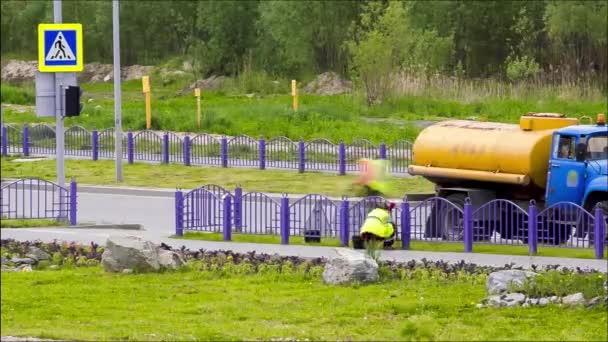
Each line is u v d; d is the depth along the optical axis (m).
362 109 143.62
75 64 67.62
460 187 62.66
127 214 73.19
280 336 36.91
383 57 147.50
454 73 172.00
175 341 36.09
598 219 52.91
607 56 167.12
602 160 57.56
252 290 45.25
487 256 54.06
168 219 70.81
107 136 108.81
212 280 47.97
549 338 36.31
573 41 170.75
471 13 190.12
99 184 89.00
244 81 187.00
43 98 68.62
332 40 191.88
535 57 180.00
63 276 48.59
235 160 100.38
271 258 51.78
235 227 62.56
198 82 198.00
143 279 48.03
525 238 58.78
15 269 51.31
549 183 59.03
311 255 54.81
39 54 67.50
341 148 92.19
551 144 59.16
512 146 59.78
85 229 65.62
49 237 61.19
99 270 50.78
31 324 38.81
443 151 62.06
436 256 54.19
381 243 56.69
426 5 190.88
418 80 151.00
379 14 178.00
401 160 92.44
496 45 193.00
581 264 51.03
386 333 37.31
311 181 88.69
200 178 91.94
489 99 146.50
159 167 98.88
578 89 148.12
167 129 127.56
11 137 111.94
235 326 38.50
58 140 69.31
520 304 41.09
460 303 41.84
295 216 65.50
